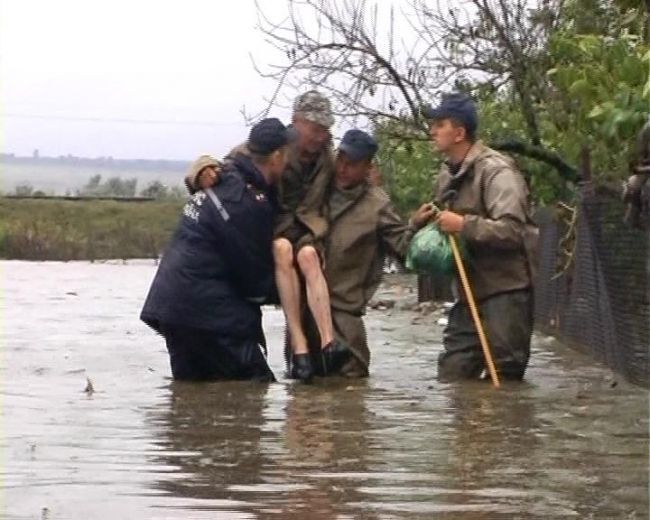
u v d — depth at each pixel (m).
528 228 12.13
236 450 8.27
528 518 6.56
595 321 13.87
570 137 14.77
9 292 26.53
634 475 7.50
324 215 12.52
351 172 12.48
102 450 8.22
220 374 12.03
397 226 12.66
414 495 7.01
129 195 69.31
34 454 8.05
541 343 15.91
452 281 13.95
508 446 8.41
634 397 10.80
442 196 12.43
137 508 6.72
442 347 15.53
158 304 11.85
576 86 11.56
